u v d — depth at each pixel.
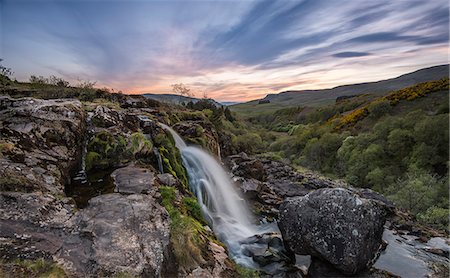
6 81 15.44
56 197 5.03
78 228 4.34
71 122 7.51
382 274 6.91
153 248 4.26
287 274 6.85
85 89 16.36
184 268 4.44
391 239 10.66
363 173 35.91
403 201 19.45
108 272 3.60
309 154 49.22
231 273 5.07
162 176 8.02
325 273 6.89
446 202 19.03
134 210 5.09
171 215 5.73
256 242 8.26
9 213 4.12
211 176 12.44
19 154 5.64
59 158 6.45
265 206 12.20
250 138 41.69
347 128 57.34
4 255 3.34
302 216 7.32
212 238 6.48
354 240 6.60
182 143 13.20
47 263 3.44
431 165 32.88
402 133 37.38
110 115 9.66
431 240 10.67
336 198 7.15
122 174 7.19
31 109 7.19
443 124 34.28
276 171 21.88
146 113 13.60
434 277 7.71
